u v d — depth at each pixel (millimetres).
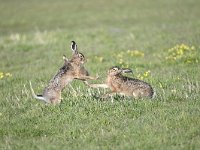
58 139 22312
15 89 33344
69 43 55000
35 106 27594
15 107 27953
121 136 21891
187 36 50250
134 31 61500
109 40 55000
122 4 99750
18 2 113875
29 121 25109
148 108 25438
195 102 25938
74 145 21344
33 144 21641
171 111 24500
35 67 42844
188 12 81250
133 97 27312
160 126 22578
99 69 38031
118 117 24484
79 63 28125
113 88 27625
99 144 21297
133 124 23156
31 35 63625
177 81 31594
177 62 38250
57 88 27344
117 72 27406
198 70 34188
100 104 26141
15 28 81562
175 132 21719
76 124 23938
